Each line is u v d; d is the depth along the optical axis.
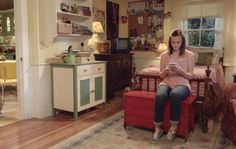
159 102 2.39
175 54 2.63
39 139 2.45
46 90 3.23
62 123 2.96
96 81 3.46
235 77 3.67
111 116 3.25
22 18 2.93
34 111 3.19
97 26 4.08
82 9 3.60
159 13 4.93
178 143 2.34
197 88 2.78
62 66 3.11
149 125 2.62
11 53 5.68
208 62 4.17
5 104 3.88
